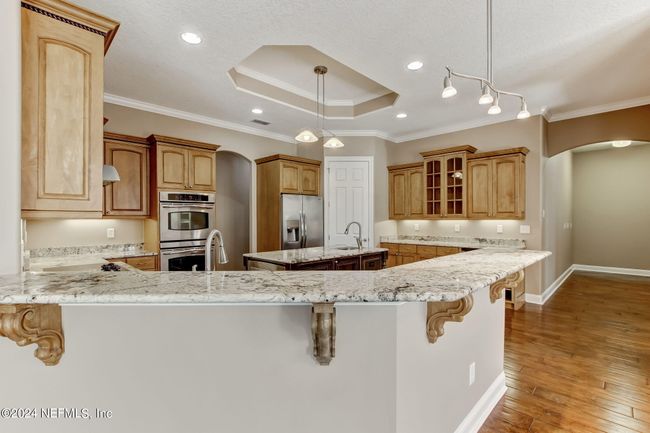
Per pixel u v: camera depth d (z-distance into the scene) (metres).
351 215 5.54
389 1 2.23
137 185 3.91
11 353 1.23
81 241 3.78
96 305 1.24
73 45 1.51
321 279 1.19
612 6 2.28
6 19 1.32
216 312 1.27
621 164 6.88
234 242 6.19
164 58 3.00
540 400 2.25
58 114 1.47
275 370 1.28
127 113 4.04
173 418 1.27
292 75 3.93
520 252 2.20
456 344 1.81
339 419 1.30
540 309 4.34
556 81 3.55
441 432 1.67
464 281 1.15
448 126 5.29
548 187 4.96
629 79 3.51
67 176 1.49
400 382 1.34
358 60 3.06
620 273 6.84
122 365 1.25
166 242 3.93
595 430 1.93
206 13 2.35
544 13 2.36
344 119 4.88
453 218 4.98
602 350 3.04
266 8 2.30
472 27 2.54
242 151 5.24
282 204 5.00
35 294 0.98
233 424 1.28
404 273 1.33
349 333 1.30
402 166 5.64
